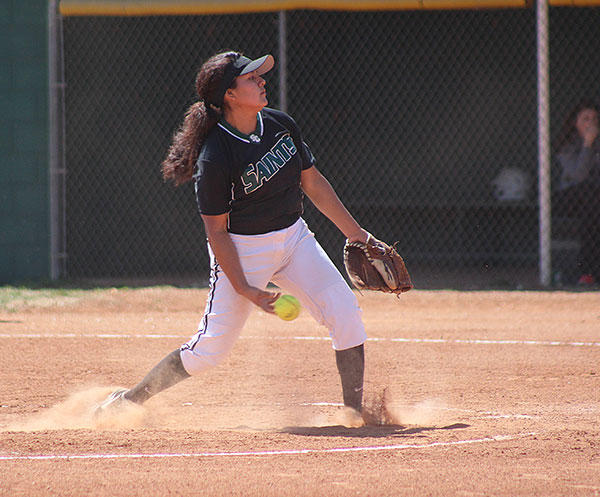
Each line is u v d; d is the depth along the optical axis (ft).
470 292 127.03
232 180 47.14
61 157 141.28
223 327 49.73
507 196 161.17
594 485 36.99
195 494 35.65
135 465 40.34
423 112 167.22
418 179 167.32
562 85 164.14
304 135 160.25
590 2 131.23
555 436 46.93
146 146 149.79
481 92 166.40
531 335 92.68
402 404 60.13
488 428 50.24
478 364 76.84
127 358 80.12
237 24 154.10
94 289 130.41
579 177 135.44
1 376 71.56
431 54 166.40
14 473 38.83
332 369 75.36
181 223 151.43
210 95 46.55
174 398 63.98
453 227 166.30
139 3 135.13
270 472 38.93
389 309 113.80
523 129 164.96
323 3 131.64
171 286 134.00
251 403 62.08
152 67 150.10
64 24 143.23
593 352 82.23
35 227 138.92
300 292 50.80
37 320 103.65
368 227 168.04
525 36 164.45
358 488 36.40
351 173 166.50
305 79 159.33
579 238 134.62
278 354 82.43
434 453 42.80
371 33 165.37
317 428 50.60
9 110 138.00
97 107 146.51
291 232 49.88
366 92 165.89
